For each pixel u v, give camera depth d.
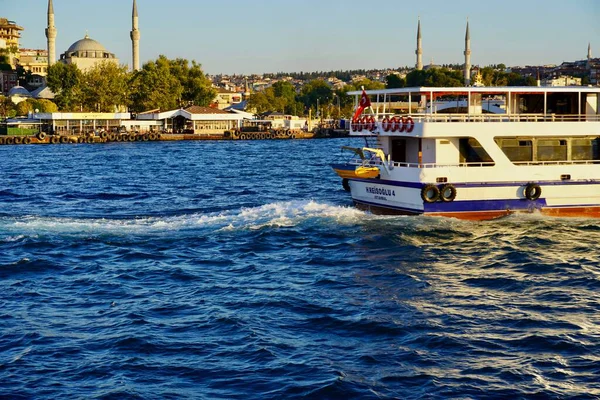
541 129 44.28
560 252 37.44
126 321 27.56
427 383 22.36
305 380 22.53
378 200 45.91
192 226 44.12
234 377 22.81
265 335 26.02
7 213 50.62
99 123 182.00
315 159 107.50
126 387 22.16
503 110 48.50
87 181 75.69
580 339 25.42
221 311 28.61
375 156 46.47
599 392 21.72
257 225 43.56
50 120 176.62
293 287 32.06
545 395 21.58
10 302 30.11
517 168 44.03
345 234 41.16
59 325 27.22
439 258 36.50
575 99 46.50
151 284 32.81
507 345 25.05
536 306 29.02
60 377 22.86
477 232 41.34
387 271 34.47
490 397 21.53
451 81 191.62
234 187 68.12
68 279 33.56
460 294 30.75
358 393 21.77
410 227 42.00
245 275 34.19
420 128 43.06
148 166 96.19
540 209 44.62
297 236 41.12
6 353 24.61
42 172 87.31
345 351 24.72
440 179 42.97
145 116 189.38
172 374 23.08
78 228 43.81
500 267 34.88
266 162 101.56
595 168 44.97
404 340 25.59
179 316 28.12
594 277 32.91
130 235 41.94
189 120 192.12
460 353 24.45
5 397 21.55
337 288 31.83
